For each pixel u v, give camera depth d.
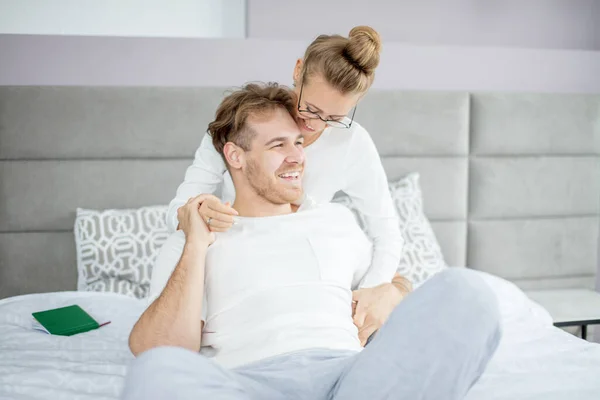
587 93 2.96
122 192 2.52
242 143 1.50
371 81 1.50
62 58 2.54
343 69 1.42
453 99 2.75
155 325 1.34
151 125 2.53
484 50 2.86
